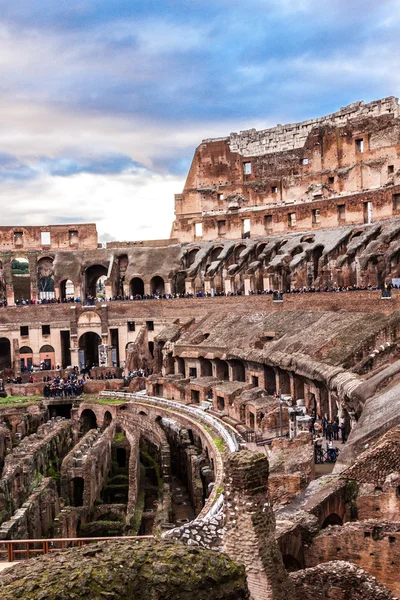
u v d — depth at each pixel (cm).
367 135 9381
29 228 10869
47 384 8144
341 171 9644
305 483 3088
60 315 9819
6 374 9269
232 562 1430
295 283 8212
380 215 8056
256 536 1725
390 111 9200
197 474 4572
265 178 10788
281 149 10738
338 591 1819
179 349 7688
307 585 1836
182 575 1334
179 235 10894
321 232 8788
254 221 9962
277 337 6475
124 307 9712
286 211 9506
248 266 9319
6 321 9706
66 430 6356
